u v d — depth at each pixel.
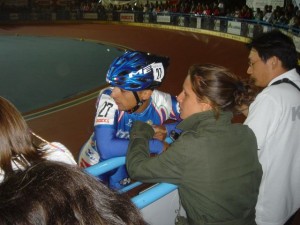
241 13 18.33
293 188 2.03
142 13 26.69
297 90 1.91
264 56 1.99
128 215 0.59
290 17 15.46
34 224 0.51
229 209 1.31
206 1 24.56
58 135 6.61
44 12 29.67
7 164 1.10
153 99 1.95
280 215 1.98
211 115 1.37
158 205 1.63
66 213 0.53
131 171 1.41
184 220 1.64
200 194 1.30
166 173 1.31
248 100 1.44
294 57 1.97
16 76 11.42
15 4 29.27
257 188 1.44
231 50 16.00
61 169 0.59
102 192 0.60
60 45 18.61
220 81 1.34
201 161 1.28
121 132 1.91
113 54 15.95
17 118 1.16
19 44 18.81
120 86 1.66
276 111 1.80
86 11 29.83
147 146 1.49
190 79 1.39
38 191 0.53
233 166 1.32
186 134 1.35
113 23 29.12
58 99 9.01
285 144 1.85
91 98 8.97
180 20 23.64
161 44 18.70
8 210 0.51
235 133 1.38
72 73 11.99
